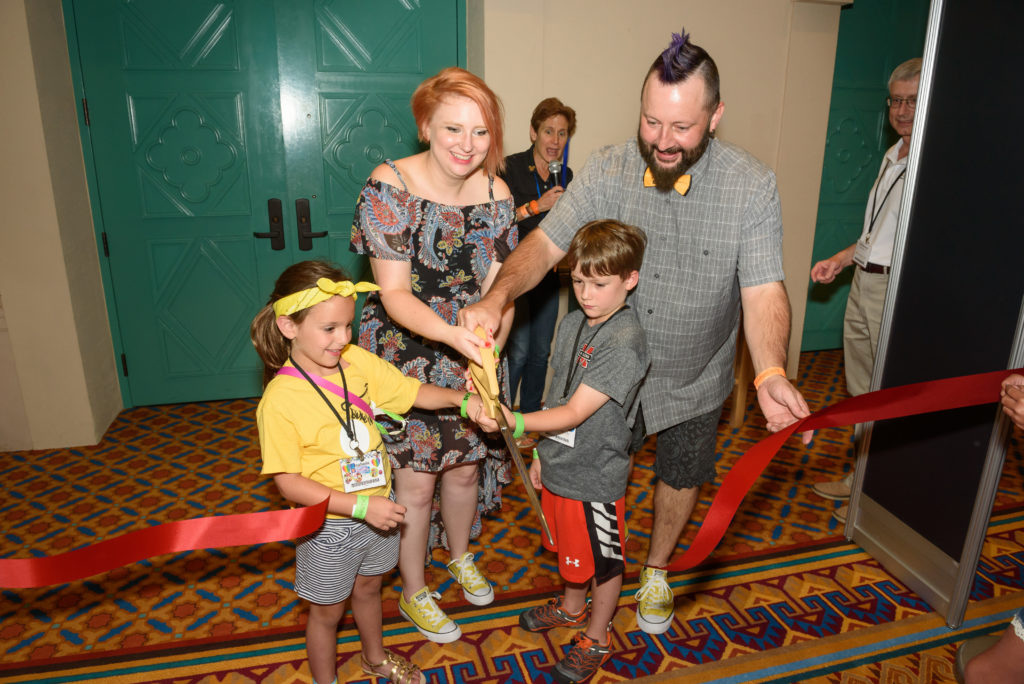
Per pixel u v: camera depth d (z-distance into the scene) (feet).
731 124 13.52
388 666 6.65
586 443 6.14
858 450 8.82
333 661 6.25
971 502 7.14
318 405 5.42
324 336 5.21
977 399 5.97
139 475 10.96
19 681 6.75
